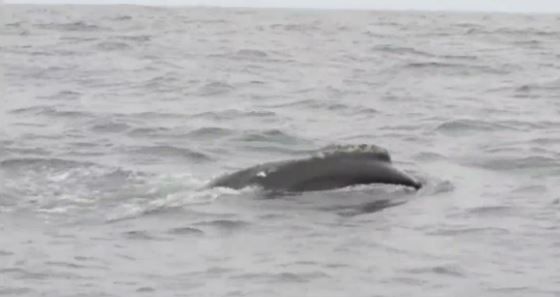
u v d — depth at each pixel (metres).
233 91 118.06
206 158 79.25
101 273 48.62
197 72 134.88
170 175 71.88
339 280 47.69
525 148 82.94
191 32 195.62
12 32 186.88
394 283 47.28
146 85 122.06
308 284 47.06
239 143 85.94
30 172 73.06
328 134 90.56
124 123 94.62
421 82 127.31
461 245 53.81
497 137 88.81
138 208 62.16
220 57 152.62
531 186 68.50
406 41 180.00
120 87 120.31
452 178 71.06
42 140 86.19
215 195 64.69
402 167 75.06
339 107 106.62
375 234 55.97
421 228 57.22
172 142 85.62
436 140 87.50
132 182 69.62
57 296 45.12
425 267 49.75
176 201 63.66
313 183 65.19
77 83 123.06
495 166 75.81
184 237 55.44
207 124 94.56
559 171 73.69
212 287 46.56
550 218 59.53
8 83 122.25
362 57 154.50
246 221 58.69
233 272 48.88
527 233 56.16
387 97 114.25
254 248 53.12
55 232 56.47
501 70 138.00
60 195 65.88
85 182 69.75
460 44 174.50
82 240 54.72
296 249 52.94
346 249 53.00
